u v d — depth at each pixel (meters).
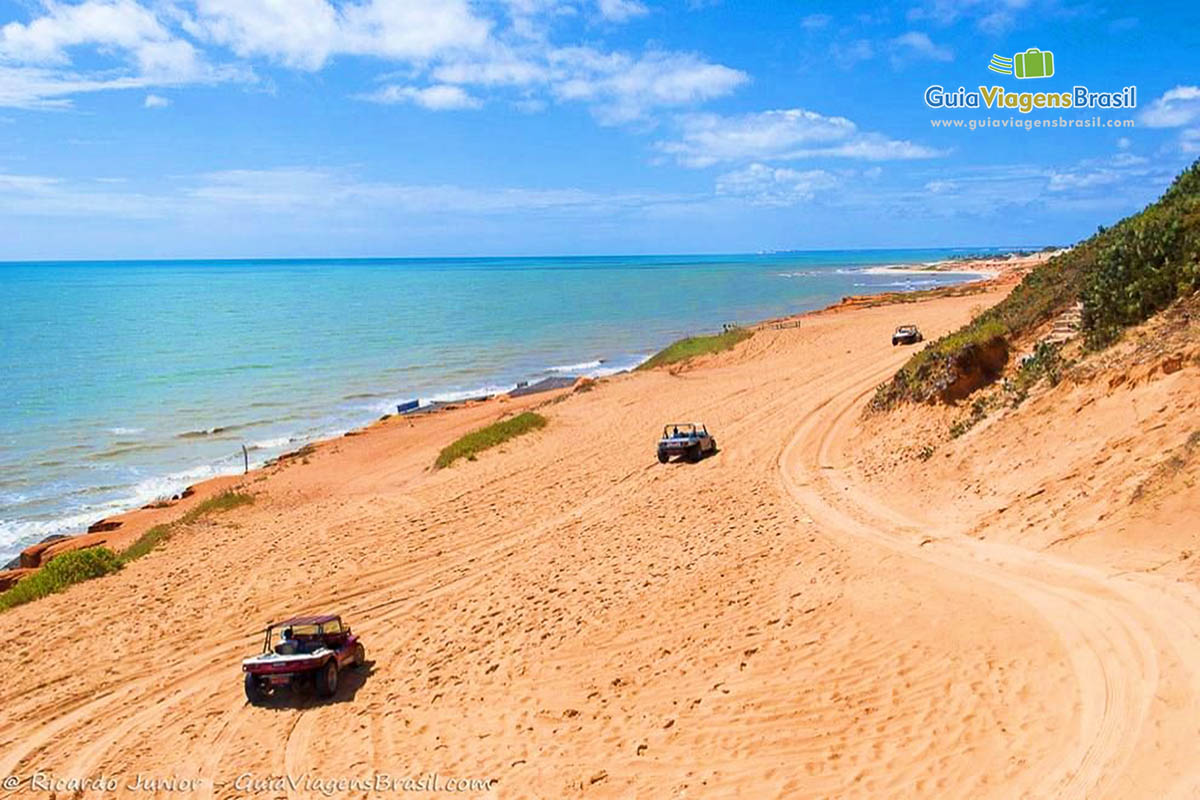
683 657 11.85
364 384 56.31
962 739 8.22
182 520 25.73
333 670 13.07
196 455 38.62
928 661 9.85
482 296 140.88
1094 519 11.89
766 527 17.31
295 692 13.31
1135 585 9.85
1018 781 7.30
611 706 10.91
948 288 86.56
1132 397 14.09
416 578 18.55
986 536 13.37
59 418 45.88
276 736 11.73
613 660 12.38
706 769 8.88
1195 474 11.02
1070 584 10.52
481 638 14.46
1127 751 7.09
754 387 37.78
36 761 11.58
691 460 26.28
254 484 30.89
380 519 23.47
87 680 14.30
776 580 13.98
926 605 11.23
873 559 13.65
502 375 59.16
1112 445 13.33
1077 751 7.39
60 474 35.59
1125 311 17.12
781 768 8.57
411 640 15.04
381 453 35.31
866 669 10.10
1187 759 6.67
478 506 24.03
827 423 27.67
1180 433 12.18
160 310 118.69
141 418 46.06
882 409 24.41
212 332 87.38
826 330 53.47
